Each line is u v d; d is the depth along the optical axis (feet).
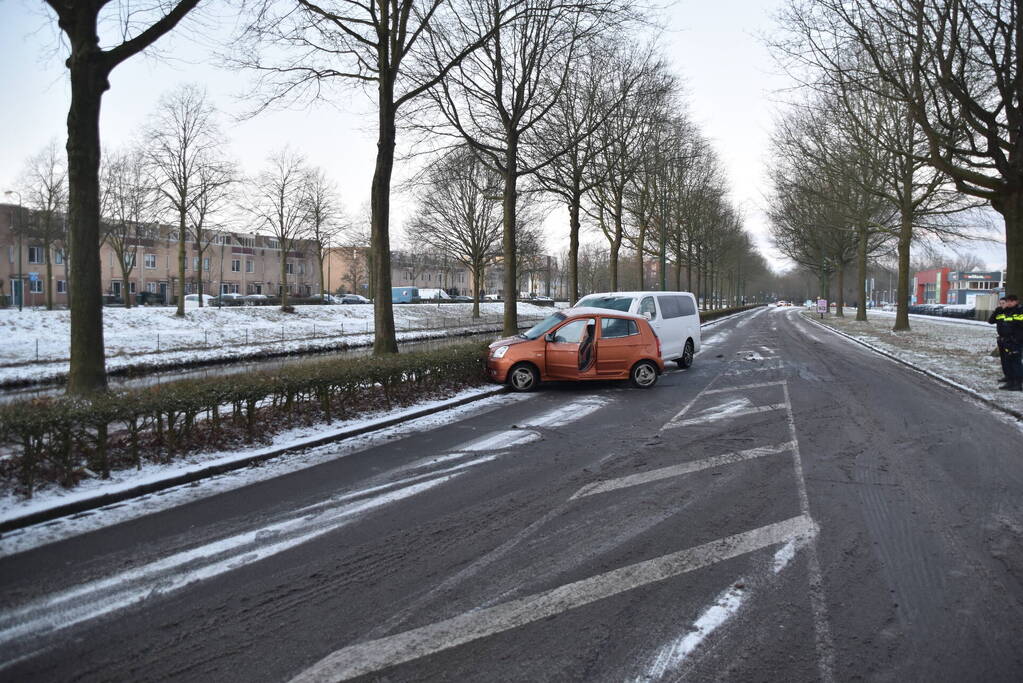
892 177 84.74
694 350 53.72
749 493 18.54
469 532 15.75
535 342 39.34
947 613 11.53
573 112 70.18
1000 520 16.28
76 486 18.54
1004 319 36.60
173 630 11.25
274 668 10.05
